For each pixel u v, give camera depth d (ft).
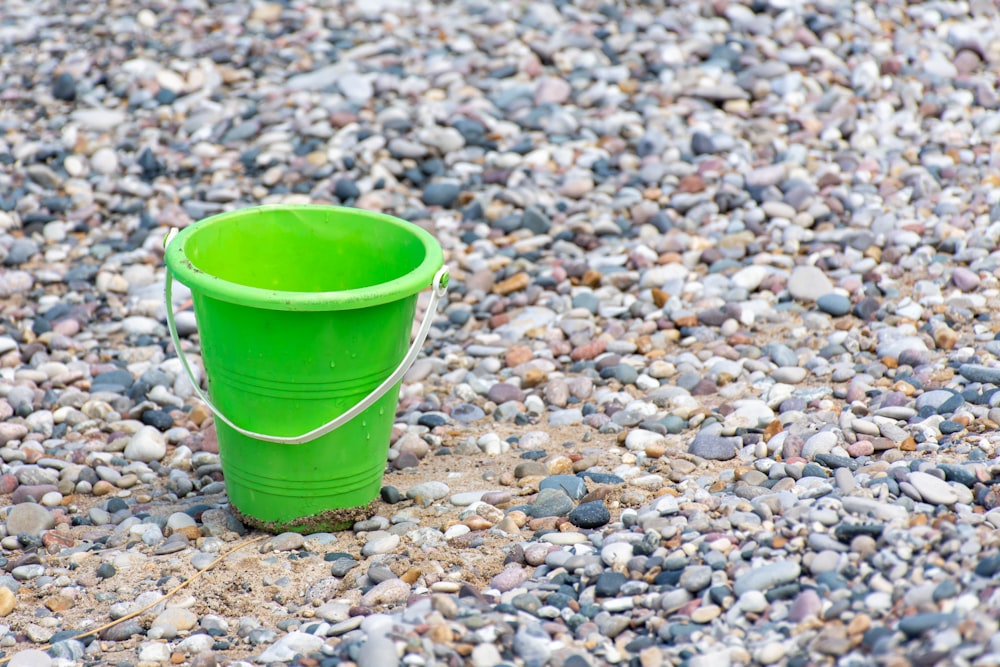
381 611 11.93
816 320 18.40
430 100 27.66
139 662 11.56
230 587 12.80
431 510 14.17
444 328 19.80
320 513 13.62
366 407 12.95
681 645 10.59
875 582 10.53
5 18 32.65
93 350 18.97
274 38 31.40
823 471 13.48
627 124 26.58
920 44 29.48
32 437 16.31
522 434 16.30
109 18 32.12
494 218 23.30
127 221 23.32
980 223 20.80
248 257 14.26
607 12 32.12
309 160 25.26
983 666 8.94
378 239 14.23
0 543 13.79
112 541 13.75
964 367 15.61
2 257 21.59
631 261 21.26
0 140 26.14
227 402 13.15
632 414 16.28
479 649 10.69
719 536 11.95
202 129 26.71
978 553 10.48
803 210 22.48
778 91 27.53
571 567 12.22
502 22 31.86
